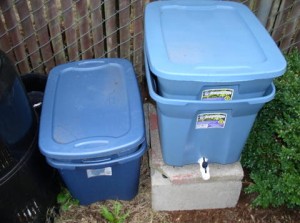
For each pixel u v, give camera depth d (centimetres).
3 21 186
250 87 121
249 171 184
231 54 124
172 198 167
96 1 184
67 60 212
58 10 194
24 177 142
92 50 209
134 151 143
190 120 132
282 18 200
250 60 121
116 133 139
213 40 131
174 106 125
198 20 142
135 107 149
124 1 185
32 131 148
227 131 139
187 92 122
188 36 132
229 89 122
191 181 157
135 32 200
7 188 136
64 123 143
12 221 149
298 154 145
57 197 173
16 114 132
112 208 175
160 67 116
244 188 178
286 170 151
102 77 163
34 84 198
